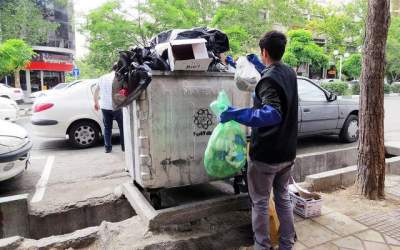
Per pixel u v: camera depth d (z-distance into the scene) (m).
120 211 4.31
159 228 3.19
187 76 3.27
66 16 33.66
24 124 12.71
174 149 3.31
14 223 3.74
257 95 2.54
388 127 10.97
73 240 3.10
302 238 3.27
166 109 3.23
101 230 3.23
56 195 4.49
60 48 33.25
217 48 3.57
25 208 3.79
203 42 3.15
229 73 3.45
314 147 7.59
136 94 3.06
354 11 27.94
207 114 3.40
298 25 27.55
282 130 2.54
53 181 5.16
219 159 2.97
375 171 4.20
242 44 20.53
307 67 35.34
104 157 6.68
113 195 4.38
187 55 3.15
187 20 18.16
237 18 21.45
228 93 3.46
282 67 2.57
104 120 6.89
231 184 4.17
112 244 2.99
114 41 17.72
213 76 3.38
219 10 20.39
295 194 3.82
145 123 3.18
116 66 3.31
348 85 25.89
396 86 32.12
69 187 4.83
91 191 4.61
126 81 3.11
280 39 2.54
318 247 3.12
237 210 3.55
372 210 3.91
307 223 3.57
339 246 3.14
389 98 26.00
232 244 3.20
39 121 7.30
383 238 3.28
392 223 3.59
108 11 17.16
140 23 17.72
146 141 3.20
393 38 31.00
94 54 21.56
